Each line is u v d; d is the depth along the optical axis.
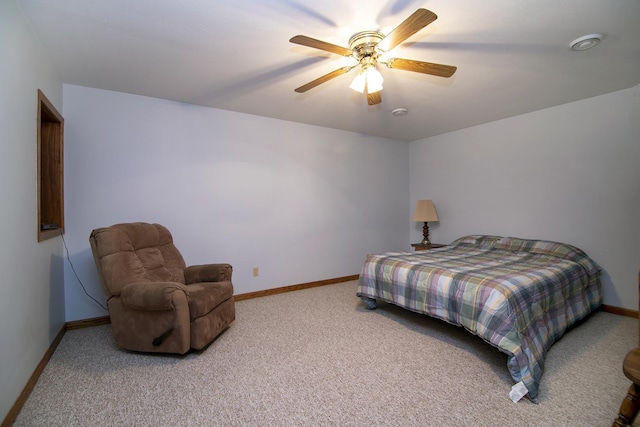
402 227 5.09
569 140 3.30
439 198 4.68
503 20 1.83
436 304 2.42
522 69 2.48
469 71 2.51
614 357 2.16
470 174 4.25
